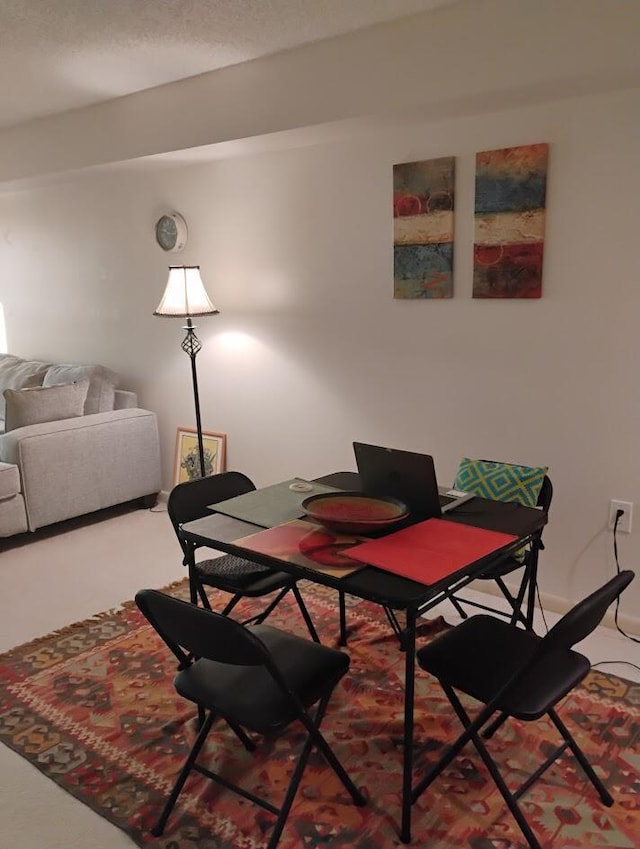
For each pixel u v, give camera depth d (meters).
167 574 3.39
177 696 2.38
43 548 3.75
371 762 2.03
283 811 1.71
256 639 1.53
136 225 4.29
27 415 3.95
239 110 3.14
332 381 3.52
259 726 1.64
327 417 3.58
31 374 4.76
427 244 3.00
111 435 4.10
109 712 2.29
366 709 2.27
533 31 2.30
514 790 1.91
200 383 4.18
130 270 4.42
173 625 1.67
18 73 3.17
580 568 2.84
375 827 1.79
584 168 2.56
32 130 4.16
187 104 3.32
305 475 3.76
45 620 2.93
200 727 2.19
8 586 3.27
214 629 1.55
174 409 4.40
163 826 1.80
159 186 4.09
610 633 2.74
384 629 2.78
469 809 1.84
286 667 1.85
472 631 1.98
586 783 1.93
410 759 1.74
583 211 2.59
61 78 3.26
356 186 3.21
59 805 1.90
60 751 2.11
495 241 2.80
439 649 1.88
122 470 4.20
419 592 1.64
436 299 3.04
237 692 1.76
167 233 4.08
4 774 2.02
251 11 2.48
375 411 3.38
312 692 1.77
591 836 1.75
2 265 5.39
